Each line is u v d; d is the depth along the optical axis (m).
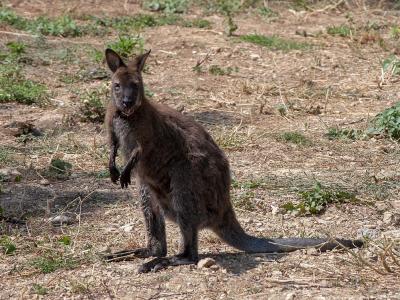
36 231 13.78
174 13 30.75
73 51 25.11
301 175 16.30
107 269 12.23
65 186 15.91
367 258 12.38
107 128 13.03
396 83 23.08
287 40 27.17
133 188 15.80
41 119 19.70
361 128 19.53
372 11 31.72
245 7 32.09
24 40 25.95
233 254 12.76
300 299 11.02
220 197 12.45
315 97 22.00
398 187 15.63
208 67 24.31
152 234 12.73
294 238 12.78
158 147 12.49
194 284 11.56
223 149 17.94
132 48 25.00
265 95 22.14
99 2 31.34
